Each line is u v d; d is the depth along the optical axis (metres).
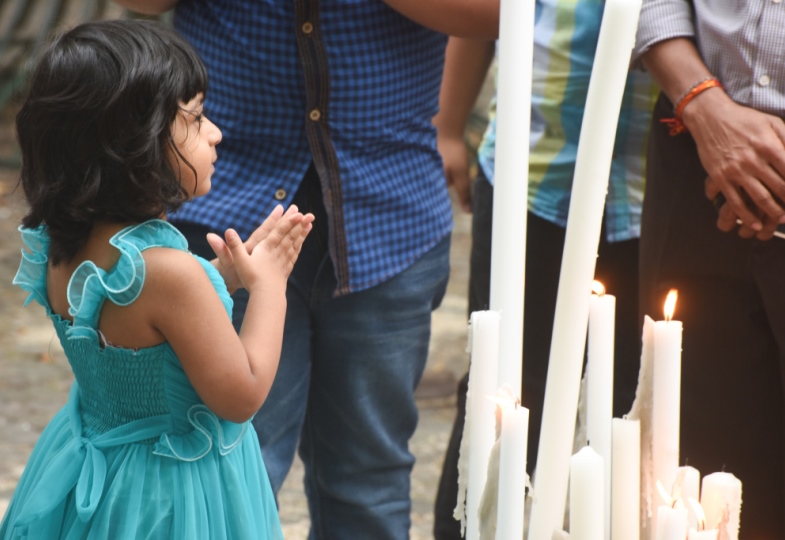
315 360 3.66
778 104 3.16
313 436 3.78
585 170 1.94
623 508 1.97
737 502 1.93
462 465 2.00
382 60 3.44
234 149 3.49
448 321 8.30
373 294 3.53
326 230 3.49
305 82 3.38
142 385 2.73
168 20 9.30
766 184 3.12
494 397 1.86
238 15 3.38
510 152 2.04
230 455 2.90
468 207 4.96
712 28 3.27
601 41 1.90
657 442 2.01
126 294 2.62
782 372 3.31
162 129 2.59
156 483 2.74
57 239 2.71
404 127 3.57
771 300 3.27
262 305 2.82
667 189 3.46
